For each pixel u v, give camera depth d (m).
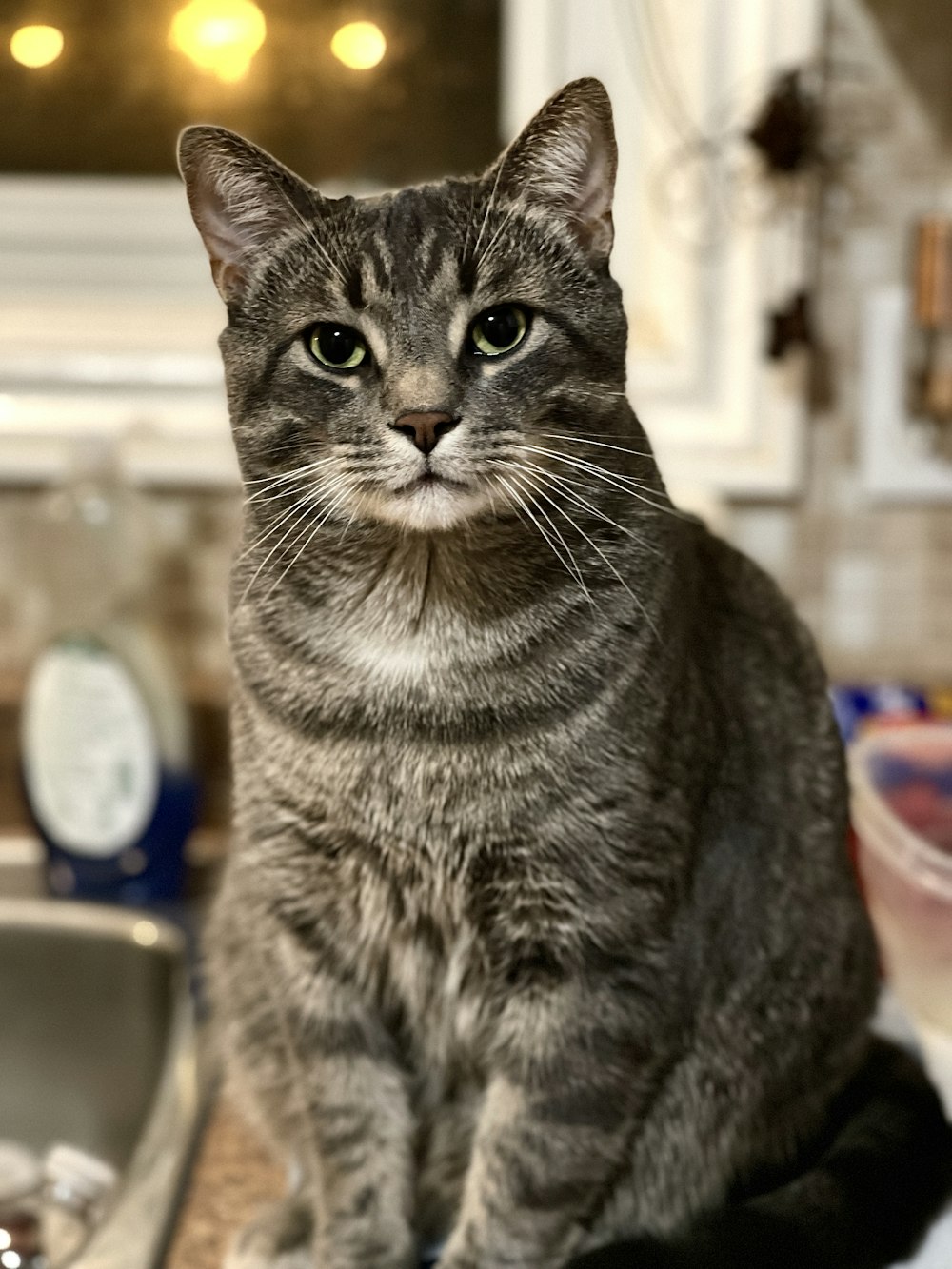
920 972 1.10
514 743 0.78
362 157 1.46
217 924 1.08
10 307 1.45
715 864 0.85
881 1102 0.94
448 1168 0.94
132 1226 0.89
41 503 1.44
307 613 0.81
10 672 1.48
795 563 1.45
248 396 0.82
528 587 0.80
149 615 1.40
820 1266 0.81
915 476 1.40
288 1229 0.88
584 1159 0.83
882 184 1.36
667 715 0.79
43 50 1.42
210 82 1.44
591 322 0.81
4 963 1.26
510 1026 0.84
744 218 1.36
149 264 1.46
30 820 1.41
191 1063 1.09
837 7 1.33
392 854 0.82
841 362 1.40
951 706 1.37
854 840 1.15
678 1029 0.83
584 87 0.78
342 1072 0.89
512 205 0.79
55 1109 1.23
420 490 0.76
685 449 1.40
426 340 0.77
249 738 0.83
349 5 1.41
